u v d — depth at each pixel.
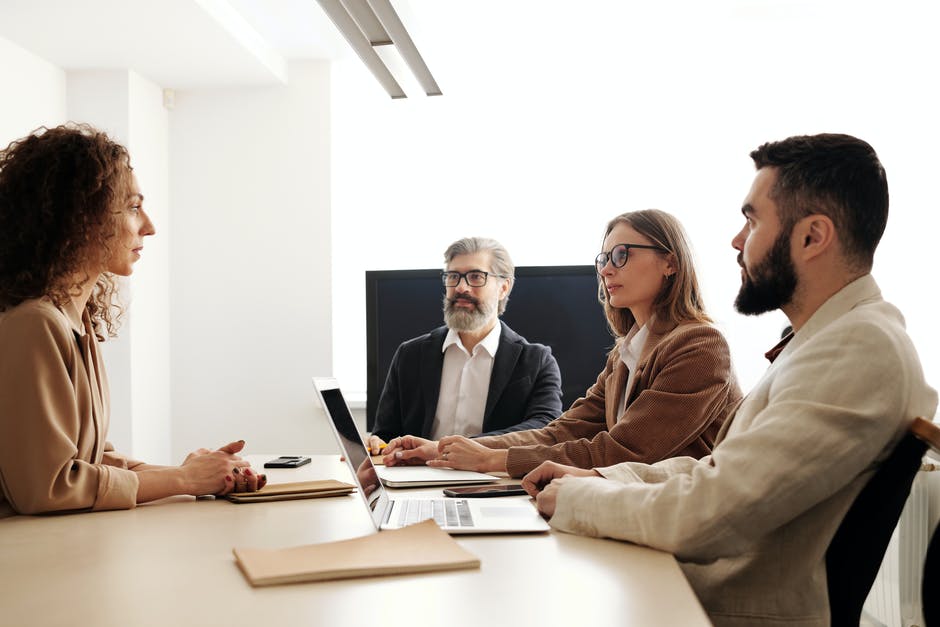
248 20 4.39
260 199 4.97
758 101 4.55
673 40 4.65
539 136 4.84
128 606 0.85
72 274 1.60
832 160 1.31
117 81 4.62
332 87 4.98
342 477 1.95
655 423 1.85
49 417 1.43
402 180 4.95
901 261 4.06
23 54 4.29
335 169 4.98
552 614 0.83
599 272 2.26
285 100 4.97
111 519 1.38
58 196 1.57
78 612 0.83
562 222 4.81
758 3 4.42
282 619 0.80
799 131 4.49
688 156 4.65
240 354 4.96
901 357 1.16
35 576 0.98
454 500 1.56
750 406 1.35
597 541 1.20
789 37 4.50
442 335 3.06
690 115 4.66
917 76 4.21
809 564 1.20
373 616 0.82
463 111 4.90
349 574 0.97
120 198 1.64
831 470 1.11
